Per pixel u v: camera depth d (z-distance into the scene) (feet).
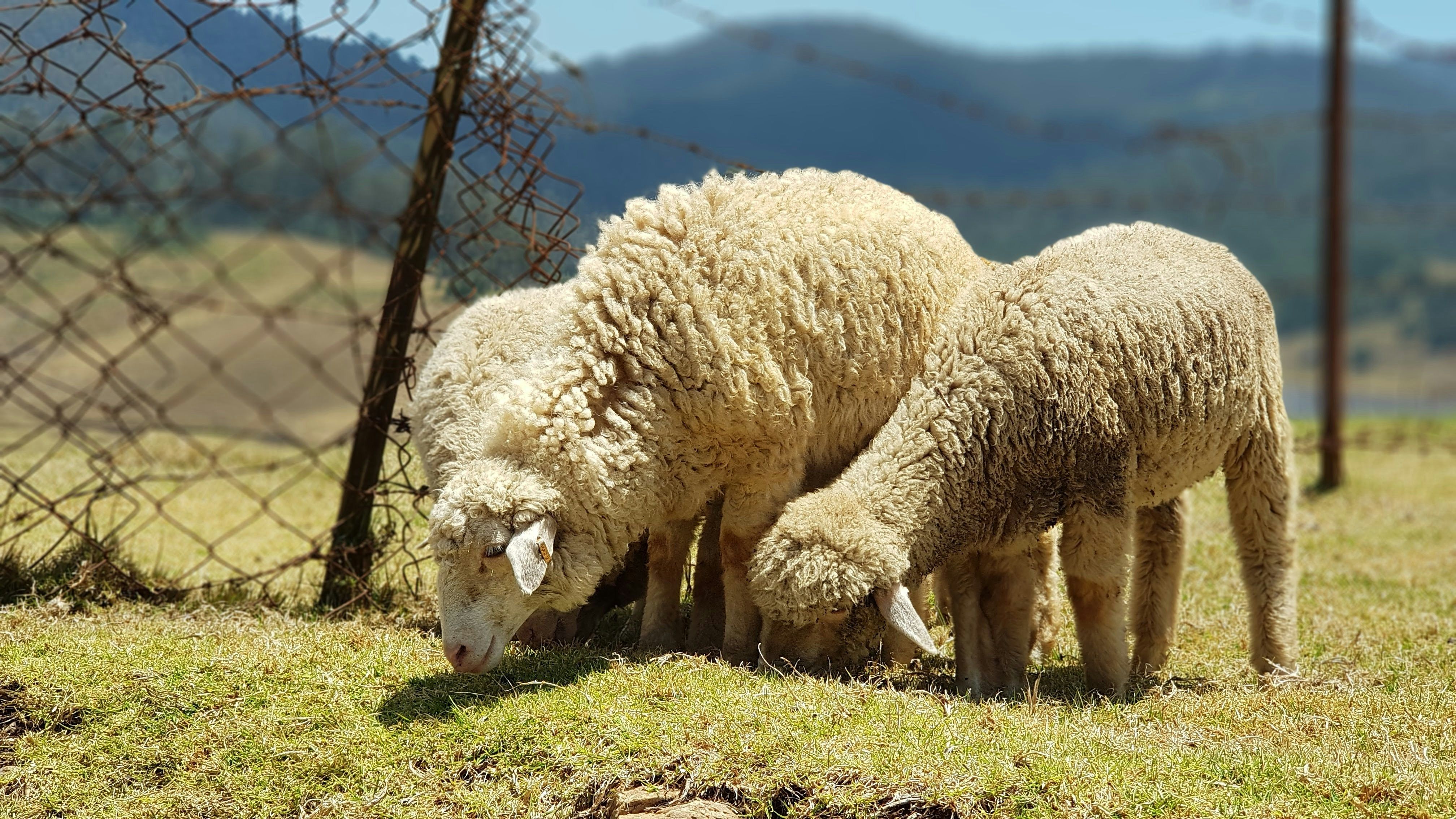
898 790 10.93
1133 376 14.61
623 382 14.29
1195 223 574.15
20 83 16.03
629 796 11.27
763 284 14.23
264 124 22.22
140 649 14.42
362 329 15.69
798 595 13.24
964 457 14.14
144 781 12.41
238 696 13.43
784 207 14.85
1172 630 16.87
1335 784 11.12
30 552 18.16
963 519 14.28
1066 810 10.66
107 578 17.06
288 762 12.35
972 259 16.46
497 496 13.46
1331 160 39.17
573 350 14.34
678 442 14.42
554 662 14.15
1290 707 13.76
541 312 16.93
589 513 14.03
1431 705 13.96
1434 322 420.77
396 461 18.85
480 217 20.29
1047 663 16.71
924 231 15.49
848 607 13.41
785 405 14.32
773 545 13.52
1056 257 15.25
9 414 36.63
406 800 11.71
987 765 11.20
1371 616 18.86
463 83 17.56
